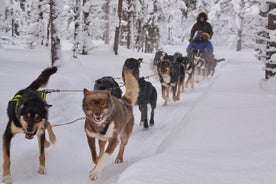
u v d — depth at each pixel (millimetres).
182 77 12484
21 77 10742
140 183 3555
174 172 3836
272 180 3434
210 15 40094
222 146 4824
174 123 8414
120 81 13633
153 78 15281
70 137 6766
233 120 6148
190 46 15695
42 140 5137
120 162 5781
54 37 14117
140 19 26641
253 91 9906
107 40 28328
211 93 9594
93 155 5285
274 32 10227
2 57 16562
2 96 8031
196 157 4344
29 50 21844
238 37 39969
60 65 14055
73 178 5070
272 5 10734
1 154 5641
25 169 5285
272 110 6602
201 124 6137
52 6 14180
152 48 27109
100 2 19969
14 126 4816
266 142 4652
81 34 19578
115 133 5004
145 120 7891
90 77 12844
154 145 6727
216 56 27047
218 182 3508
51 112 8094
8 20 37906
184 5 30531
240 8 38562
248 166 3859
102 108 4723
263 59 11359
